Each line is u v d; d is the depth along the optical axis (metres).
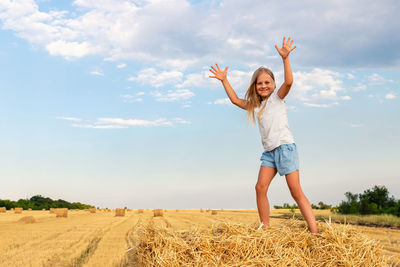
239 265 2.66
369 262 2.95
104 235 8.67
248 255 2.76
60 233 9.27
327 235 3.08
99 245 6.72
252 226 3.19
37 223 13.81
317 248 2.97
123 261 4.80
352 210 19.36
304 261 2.86
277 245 2.87
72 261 5.02
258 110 3.92
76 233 9.27
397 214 18.64
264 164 3.79
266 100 3.90
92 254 5.61
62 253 5.80
